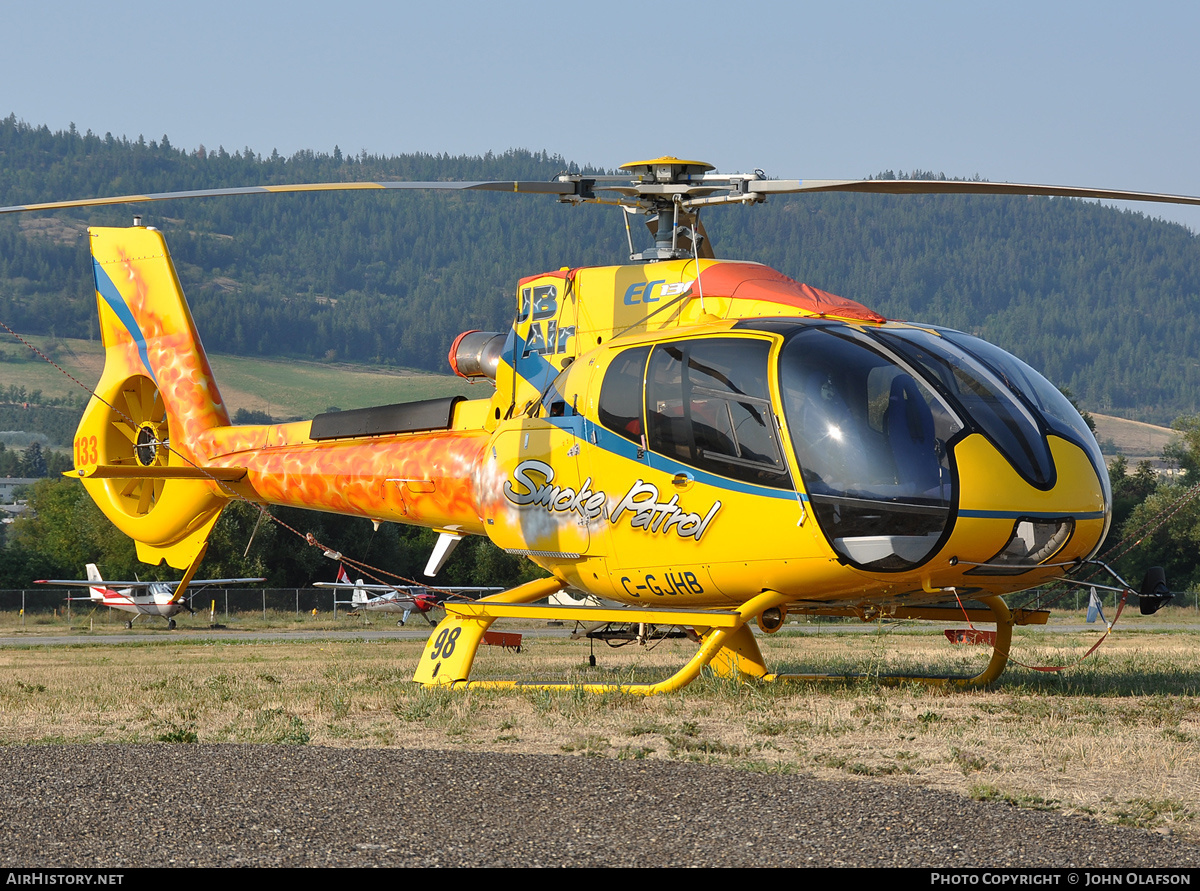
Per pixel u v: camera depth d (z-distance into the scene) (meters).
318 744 21.06
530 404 30.00
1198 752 19.31
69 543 158.62
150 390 44.56
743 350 25.78
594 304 29.83
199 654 61.78
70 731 23.41
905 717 23.58
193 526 42.28
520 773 17.12
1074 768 18.12
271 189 25.91
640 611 27.17
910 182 24.70
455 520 32.81
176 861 12.99
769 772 17.52
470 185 26.55
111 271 44.62
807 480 24.44
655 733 21.64
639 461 27.02
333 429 36.62
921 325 27.31
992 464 23.91
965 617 27.77
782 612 26.66
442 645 30.81
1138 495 167.00
